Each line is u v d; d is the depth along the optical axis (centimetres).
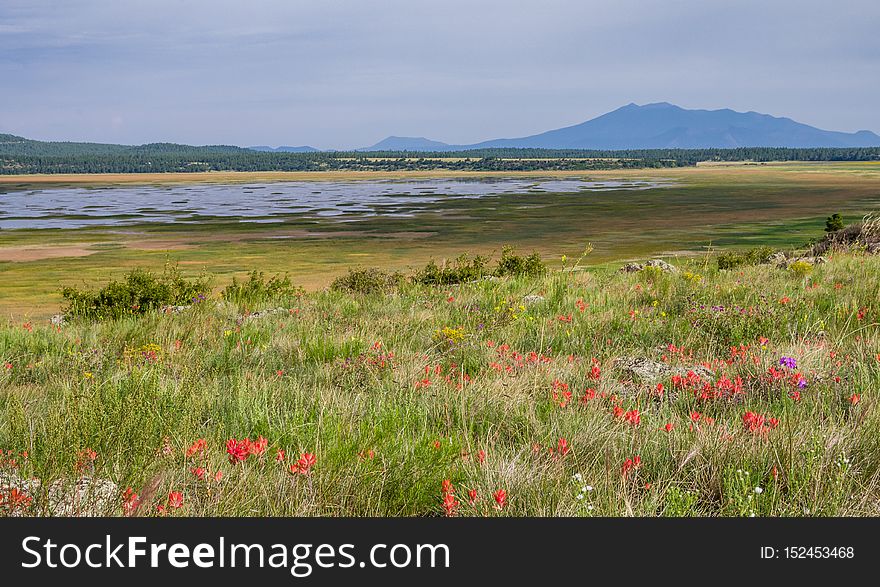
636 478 401
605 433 475
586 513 364
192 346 959
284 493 393
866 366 606
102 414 480
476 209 11788
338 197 15912
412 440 474
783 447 418
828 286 1132
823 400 527
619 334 870
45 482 389
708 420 492
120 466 422
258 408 551
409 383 643
